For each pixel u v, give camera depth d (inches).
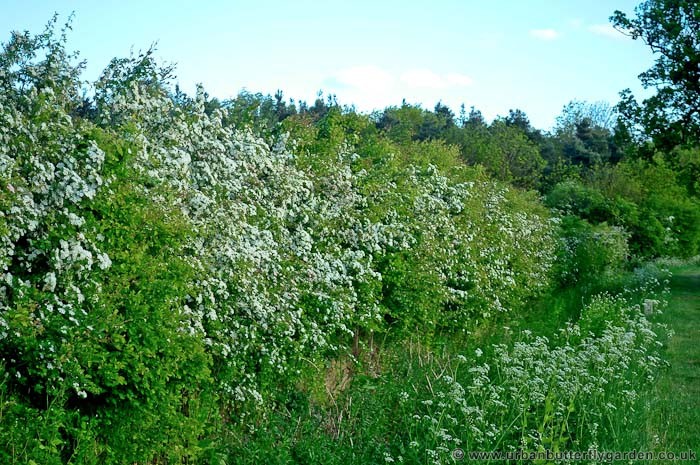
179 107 289.3
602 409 320.8
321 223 357.4
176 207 255.4
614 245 1053.8
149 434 230.4
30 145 214.5
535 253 738.2
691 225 1456.7
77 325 201.2
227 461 262.5
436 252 462.0
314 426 292.0
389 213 426.3
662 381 406.6
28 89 244.2
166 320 228.4
